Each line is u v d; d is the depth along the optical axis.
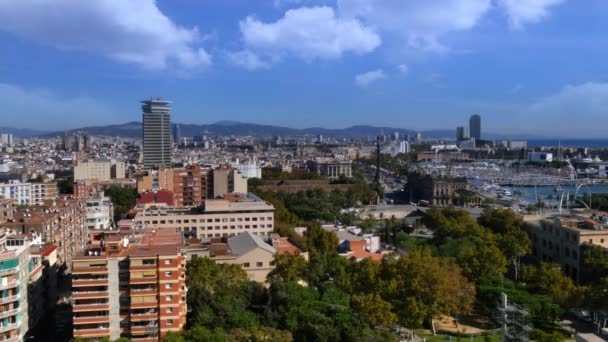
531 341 185.88
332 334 183.75
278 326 199.62
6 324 187.00
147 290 188.00
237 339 184.00
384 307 195.75
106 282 187.62
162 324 188.62
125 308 189.38
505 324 159.88
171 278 189.25
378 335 184.38
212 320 195.00
